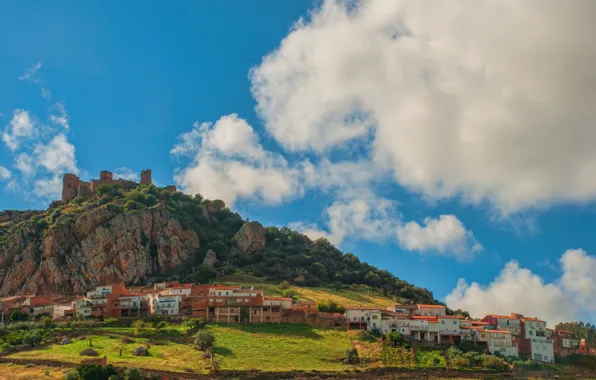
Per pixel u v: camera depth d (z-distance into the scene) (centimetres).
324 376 18700
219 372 17950
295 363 19450
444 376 19575
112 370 16975
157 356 19050
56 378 16550
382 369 19525
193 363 18662
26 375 16738
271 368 18725
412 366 19975
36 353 18600
